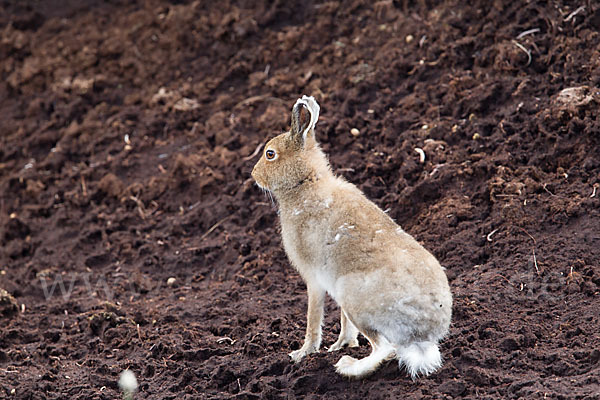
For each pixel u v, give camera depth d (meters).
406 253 8.29
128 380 8.97
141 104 16.44
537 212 11.13
